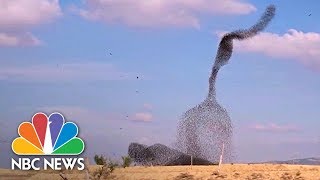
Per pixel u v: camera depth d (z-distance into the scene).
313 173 47.06
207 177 43.72
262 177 43.97
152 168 48.38
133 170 46.41
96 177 41.03
